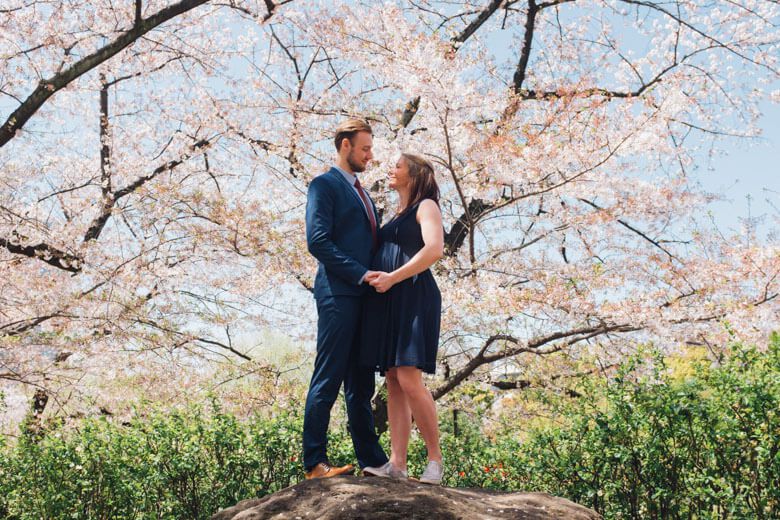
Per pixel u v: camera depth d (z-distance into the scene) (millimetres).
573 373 7391
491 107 6410
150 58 9203
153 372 7684
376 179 7094
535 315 6422
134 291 7301
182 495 5289
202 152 8789
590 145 6039
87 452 5496
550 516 2738
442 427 8406
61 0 8047
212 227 7668
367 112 8539
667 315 6082
